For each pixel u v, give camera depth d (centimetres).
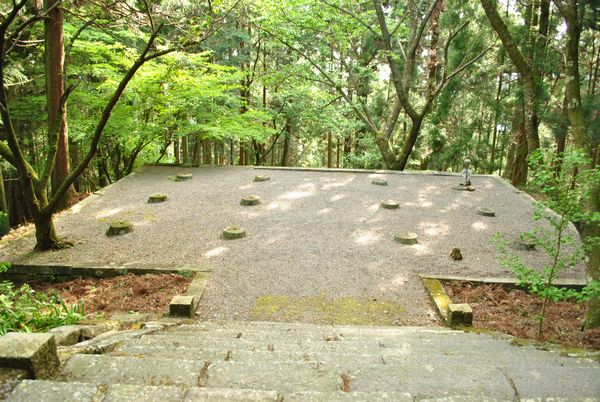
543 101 1095
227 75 1167
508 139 1569
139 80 992
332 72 1460
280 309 488
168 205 825
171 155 1953
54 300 473
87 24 639
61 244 634
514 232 726
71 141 1138
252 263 601
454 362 230
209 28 534
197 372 182
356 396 153
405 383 184
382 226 745
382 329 415
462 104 1811
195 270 573
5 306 358
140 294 518
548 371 201
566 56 636
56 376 173
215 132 1082
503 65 1300
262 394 151
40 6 718
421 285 551
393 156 1322
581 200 409
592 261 407
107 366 182
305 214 792
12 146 540
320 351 270
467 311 443
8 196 1333
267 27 1259
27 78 1127
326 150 2752
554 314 478
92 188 1391
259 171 1098
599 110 977
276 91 1628
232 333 348
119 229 686
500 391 177
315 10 1218
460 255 621
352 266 598
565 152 384
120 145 1157
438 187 988
